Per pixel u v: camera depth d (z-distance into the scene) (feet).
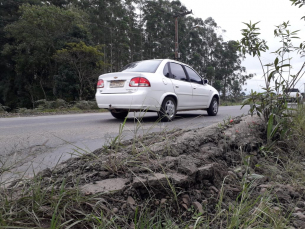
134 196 5.75
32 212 4.73
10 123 21.83
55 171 7.08
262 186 7.22
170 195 5.93
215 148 8.71
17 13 110.01
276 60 10.45
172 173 6.51
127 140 10.05
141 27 158.92
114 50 135.03
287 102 11.03
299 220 5.65
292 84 10.93
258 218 5.42
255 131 11.10
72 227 4.70
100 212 5.12
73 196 5.33
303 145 10.65
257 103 11.34
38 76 98.84
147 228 4.76
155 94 18.79
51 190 5.51
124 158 7.30
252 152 9.61
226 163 8.36
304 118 12.45
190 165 6.84
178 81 21.12
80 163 7.54
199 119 22.18
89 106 53.83
